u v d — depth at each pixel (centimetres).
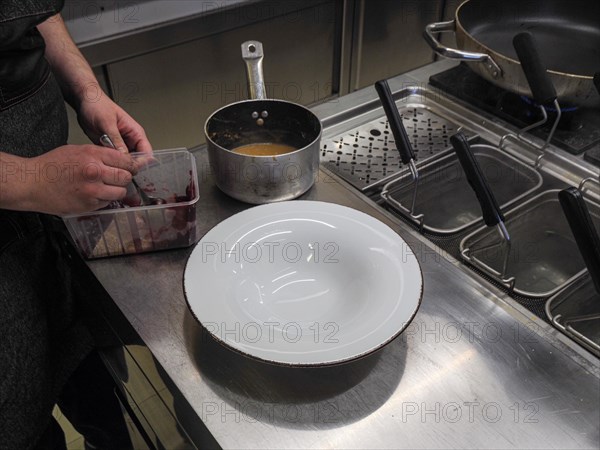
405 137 75
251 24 150
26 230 75
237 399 54
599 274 55
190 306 57
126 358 70
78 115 84
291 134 84
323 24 167
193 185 71
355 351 52
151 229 68
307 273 65
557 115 83
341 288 63
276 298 62
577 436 51
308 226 67
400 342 59
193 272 61
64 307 88
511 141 91
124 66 133
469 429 52
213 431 52
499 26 113
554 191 81
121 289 66
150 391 67
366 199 77
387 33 182
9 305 74
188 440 61
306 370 57
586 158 85
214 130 80
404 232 72
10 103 71
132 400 78
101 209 67
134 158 73
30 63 73
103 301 69
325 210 69
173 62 142
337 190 79
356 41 176
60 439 103
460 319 61
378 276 61
